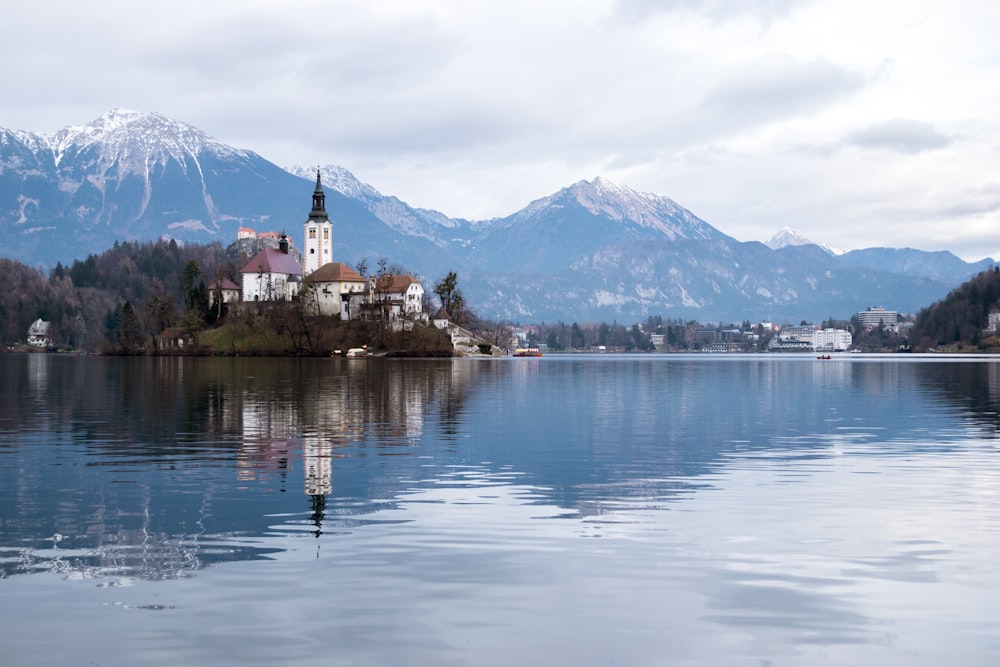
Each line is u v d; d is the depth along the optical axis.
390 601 24.05
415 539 30.38
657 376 169.75
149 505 35.91
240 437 58.72
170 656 20.59
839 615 23.17
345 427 65.69
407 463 47.38
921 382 142.50
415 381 132.75
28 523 32.72
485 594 24.62
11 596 24.41
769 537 30.80
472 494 38.47
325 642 21.36
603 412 80.94
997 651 20.94
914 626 22.42
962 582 25.75
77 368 185.75
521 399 97.12
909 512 35.00
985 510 35.44
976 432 64.56
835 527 32.34
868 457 50.75
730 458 50.25
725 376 171.00
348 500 37.00
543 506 35.94
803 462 48.72
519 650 20.94
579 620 22.73
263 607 23.58
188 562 27.52
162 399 92.50
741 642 21.41
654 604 23.92
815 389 122.50
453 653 20.77
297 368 184.62
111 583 25.45
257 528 31.95
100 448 53.06
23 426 65.44
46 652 20.81
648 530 31.78
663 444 56.72
